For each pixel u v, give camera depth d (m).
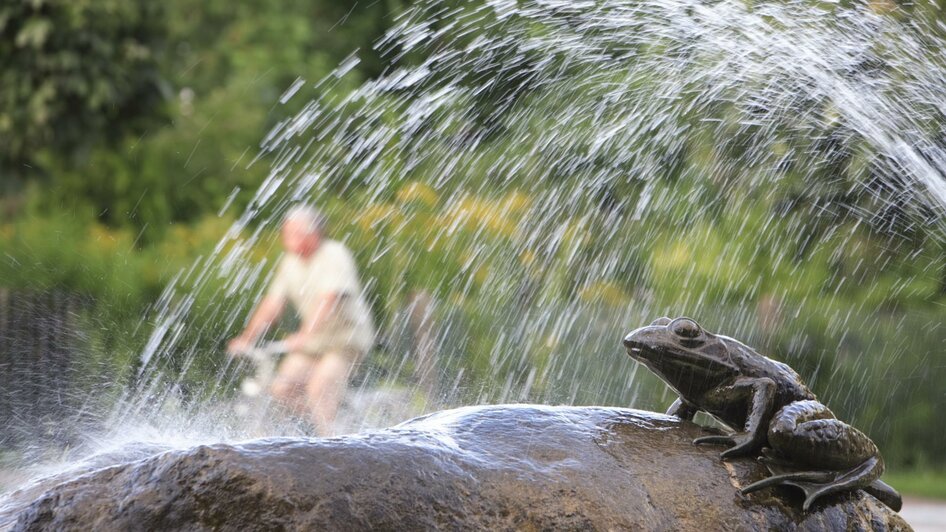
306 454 4.58
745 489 4.97
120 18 21.27
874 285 15.74
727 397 5.23
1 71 20.92
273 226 18.92
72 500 4.54
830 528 5.03
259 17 25.81
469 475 4.75
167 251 17.89
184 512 4.45
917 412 15.63
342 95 22.73
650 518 4.81
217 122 23.36
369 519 4.47
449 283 16.20
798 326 15.61
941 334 15.58
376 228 16.84
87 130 21.56
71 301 15.25
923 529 11.13
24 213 21.19
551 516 4.71
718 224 15.80
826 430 5.07
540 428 5.14
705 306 15.72
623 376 14.80
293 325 13.43
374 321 15.73
